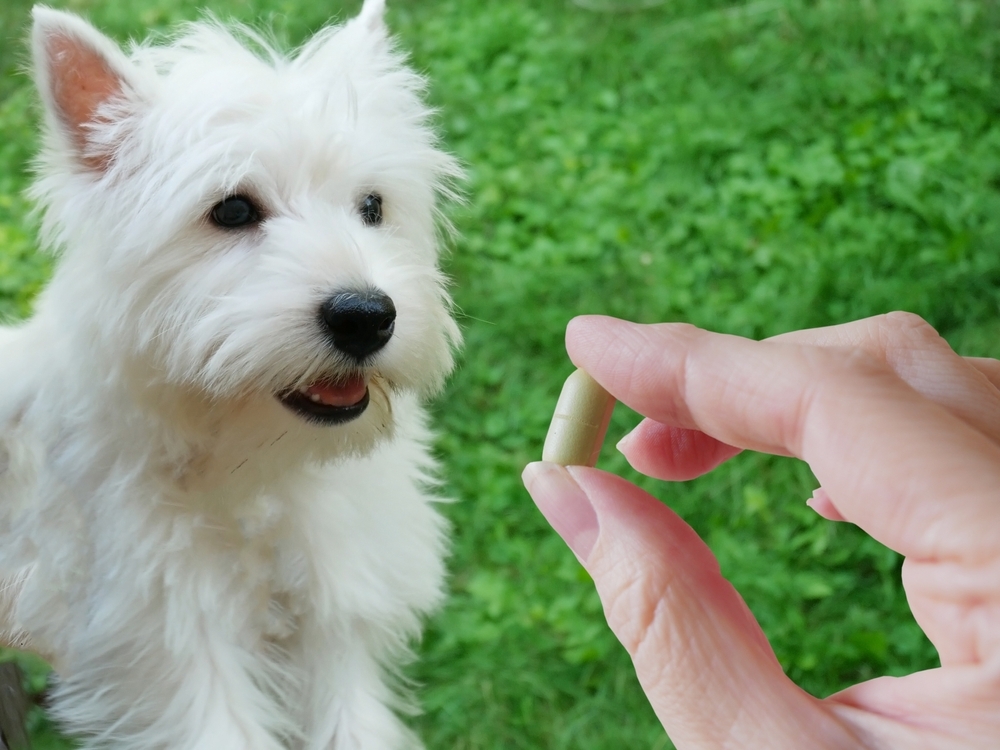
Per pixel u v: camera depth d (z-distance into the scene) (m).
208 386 0.31
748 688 0.20
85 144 0.31
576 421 0.22
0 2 0.86
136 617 0.35
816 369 0.19
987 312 0.58
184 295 0.31
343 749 0.36
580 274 0.63
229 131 0.31
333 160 0.32
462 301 0.61
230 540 0.35
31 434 0.34
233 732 0.34
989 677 0.18
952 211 0.66
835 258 0.63
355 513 0.36
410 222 0.35
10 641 0.36
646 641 0.20
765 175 0.70
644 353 0.20
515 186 0.70
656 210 0.67
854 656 0.44
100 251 0.31
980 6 0.84
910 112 0.74
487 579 0.48
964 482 0.18
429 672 0.45
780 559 0.48
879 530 0.18
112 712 0.37
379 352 0.31
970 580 0.18
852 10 0.84
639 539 0.21
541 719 0.44
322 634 0.37
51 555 0.35
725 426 0.20
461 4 0.89
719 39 0.83
